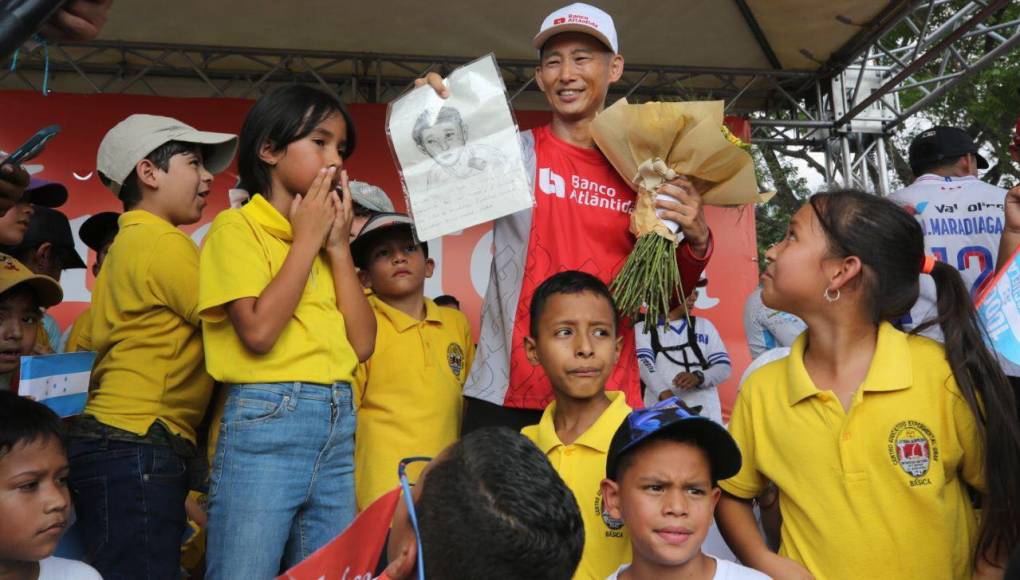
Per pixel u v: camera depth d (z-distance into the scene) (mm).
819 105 6602
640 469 1919
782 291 2119
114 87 6383
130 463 2404
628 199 2594
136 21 5762
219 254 2273
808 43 6188
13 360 2775
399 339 2969
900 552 1943
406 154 2432
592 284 2344
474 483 1210
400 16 5812
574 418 2352
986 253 3492
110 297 2602
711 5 5770
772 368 2207
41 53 5918
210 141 2871
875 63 6918
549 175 2602
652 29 6043
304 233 2258
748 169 2408
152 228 2627
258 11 5695
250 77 6402
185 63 6285
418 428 2863
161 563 2398
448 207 2414
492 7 5746
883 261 2039
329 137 2428
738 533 2146
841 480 1994
